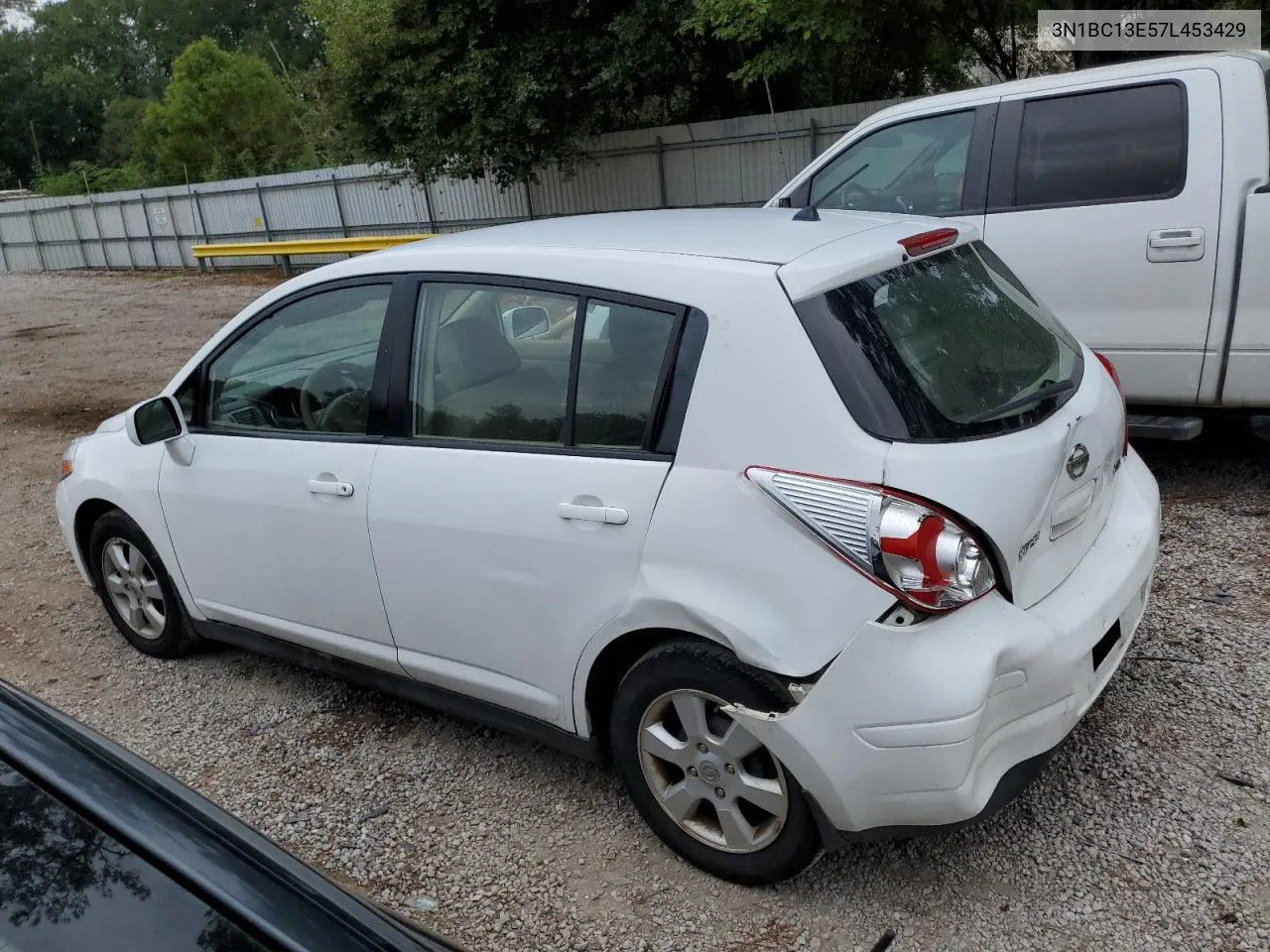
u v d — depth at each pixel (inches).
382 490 126.1
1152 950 96.6
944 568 90.9
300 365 137.9
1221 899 101.9
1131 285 191.8
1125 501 124.0
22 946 53.6
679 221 127.9
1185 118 185.3
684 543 100.7
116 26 3137.3
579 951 103.5
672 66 616.4
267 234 941.8
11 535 250.8
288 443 138.2
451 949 64.4
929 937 100.5
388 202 847.1
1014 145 202.5
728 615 97.7
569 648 113.0
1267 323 180.4
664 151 676.7
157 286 862.5
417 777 136.0
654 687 106.8
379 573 128.8
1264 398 185.2
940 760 90.9
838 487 93.1
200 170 1545.3
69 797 62.9
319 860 121.1
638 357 106.8
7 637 192.9
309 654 147.8
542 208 758.5
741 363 99.5
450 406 122.4
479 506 116.7
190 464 150.5
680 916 106.7
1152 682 139.9
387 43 598.9
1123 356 196.1
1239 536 183.0
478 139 600.7
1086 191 195.2
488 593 118.2
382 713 153.6
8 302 838.5
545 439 114.0
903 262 110.4
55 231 1138.7
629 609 105.1
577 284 111.9
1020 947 98.3
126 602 176.1
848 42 507.5
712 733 105.5
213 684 167.0
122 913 55.7
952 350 106.9
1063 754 126.3
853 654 92.2
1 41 2822.3
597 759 119.3
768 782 102.7
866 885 108.3
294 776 138.9
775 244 110.3
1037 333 122.8
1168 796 117.2
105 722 157.8
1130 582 111.7
